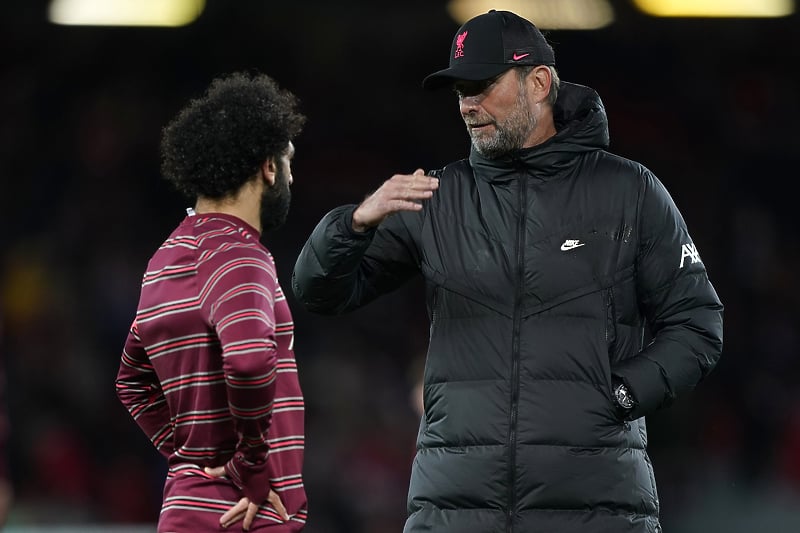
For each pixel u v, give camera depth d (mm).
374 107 53406
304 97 53219
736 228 51219
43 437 40594
